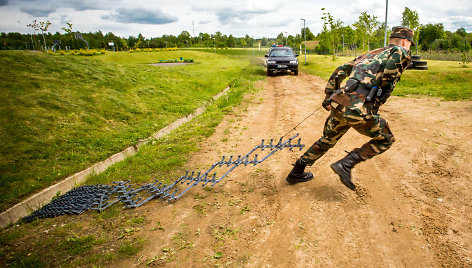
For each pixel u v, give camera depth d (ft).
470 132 16.74
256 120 24.50
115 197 12.75
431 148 14.84
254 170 14.32
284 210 10.54
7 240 9.98
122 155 18.57
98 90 28.14
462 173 11.94
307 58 108.47
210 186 12.99
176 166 15.75
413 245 8.27
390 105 26.07
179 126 25.08
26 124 18.98
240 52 223.51
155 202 12.02
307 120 23.00
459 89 32.24
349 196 11.07
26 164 15.60
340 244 8.56
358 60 9.97
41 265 8.56
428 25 155.53
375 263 7.75
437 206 9.96
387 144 9.81
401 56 8.95
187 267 8.11
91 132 20.68
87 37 299.58
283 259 8.14
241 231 9.56
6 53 29.25
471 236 8.38
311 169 13.70
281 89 41.50
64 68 29.96
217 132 21.62
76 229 10.43
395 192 11.08
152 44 317.01
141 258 8.61
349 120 9.41
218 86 45.03
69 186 14.64
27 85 23.90
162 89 35.45
